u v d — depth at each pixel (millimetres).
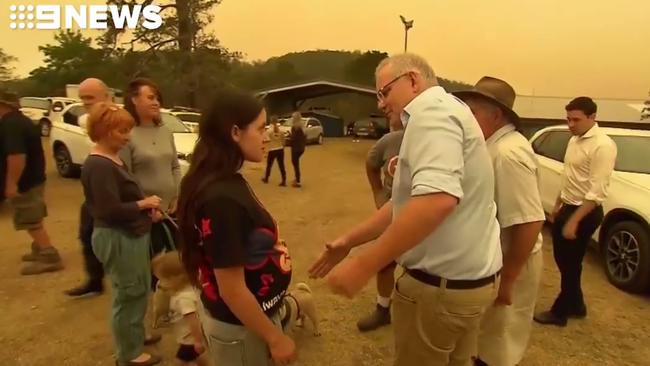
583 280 5117
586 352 3635
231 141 1650
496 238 1886
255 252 1702
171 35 32812
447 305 1772
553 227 3992
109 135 2795
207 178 1650
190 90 32219
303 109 43594
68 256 5480
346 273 1505
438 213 1466
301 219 7840
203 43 33344
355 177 13203
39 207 4949
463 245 1732
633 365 3479
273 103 39500
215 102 1658
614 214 5016
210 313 1793
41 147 4910
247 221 1659
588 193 3645
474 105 2367
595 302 4523
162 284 3000
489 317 2600
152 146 3471
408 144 1623
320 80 35938
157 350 3408
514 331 2744
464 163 1678
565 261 3939
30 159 4801
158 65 33000
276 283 1793
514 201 2309
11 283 4676
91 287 4410
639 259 4629
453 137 1562
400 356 1968
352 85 36062
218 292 1738
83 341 3635
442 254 1739
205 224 1618
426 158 1528
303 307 3639
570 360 3525
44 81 54062
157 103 3482
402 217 1479
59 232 6457
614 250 4980
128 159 3348
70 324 3893
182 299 2934
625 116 26234
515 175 2293
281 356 1728
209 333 1812
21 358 3404
